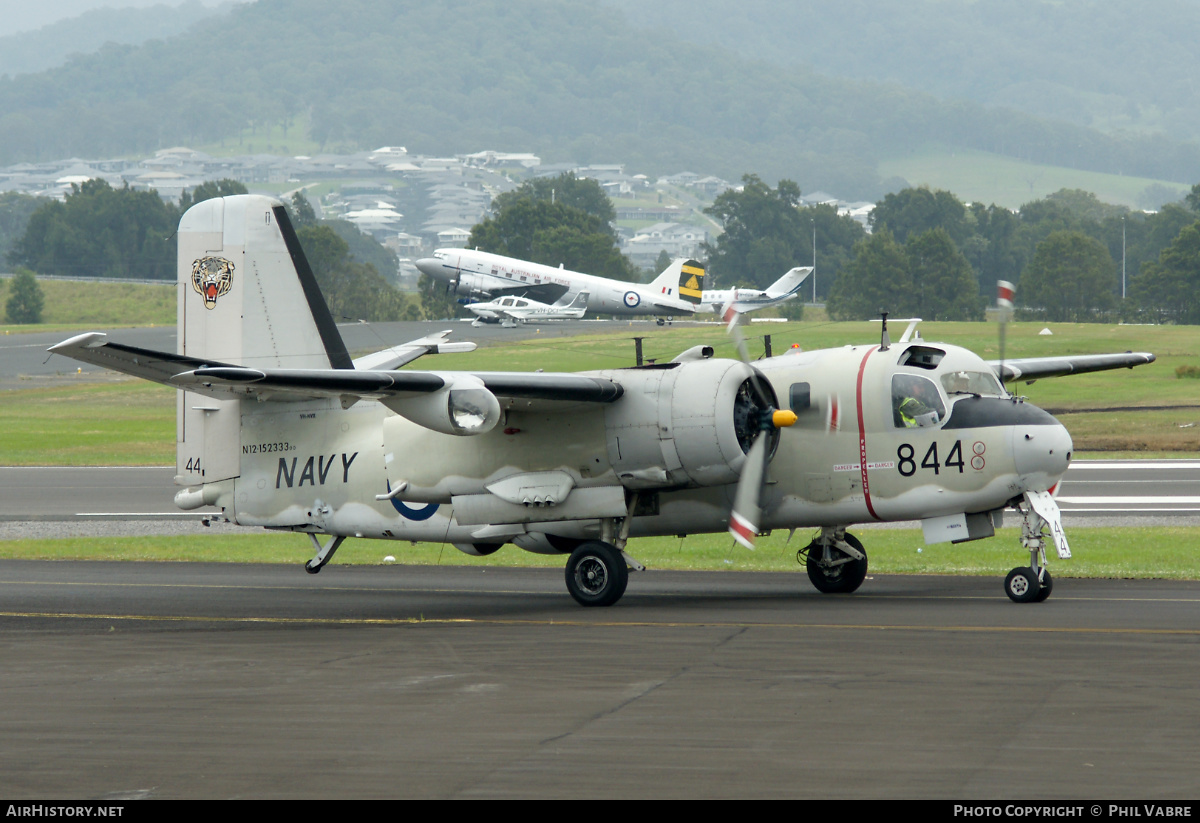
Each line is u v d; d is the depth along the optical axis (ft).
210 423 231.30
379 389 180.04
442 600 212.23
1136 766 99.45
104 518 350.23
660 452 195.31
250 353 226.99
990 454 193.26
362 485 220.23
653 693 126.82
